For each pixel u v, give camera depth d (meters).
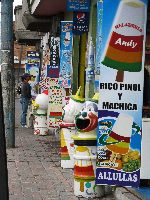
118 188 8.00
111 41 7.02
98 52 7.86
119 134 7.11
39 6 14.13
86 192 8.00
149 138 7.19
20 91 19.48
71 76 13.30
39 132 15.40
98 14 7.89
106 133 7.10
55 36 15.54
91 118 7.91
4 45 12.38
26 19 16.97
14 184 8.82
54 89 13.40
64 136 10.10
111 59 7.02
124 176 7.15
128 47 7.01
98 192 8.02
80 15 11.77
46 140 14.18
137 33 7.02
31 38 22.41
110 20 7.00
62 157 10.16
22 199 7.91
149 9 7.77
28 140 14.14
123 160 7.14
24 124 18.31
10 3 12.30
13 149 12.45
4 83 12.41
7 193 4.21
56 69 14.56
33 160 11.02
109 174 7.15
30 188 8.57
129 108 7.06
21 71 40.47
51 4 13.70
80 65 13.28
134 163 7.15
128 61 7.02
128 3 6.99
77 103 9.78
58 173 9.73
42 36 22.14
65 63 13.32
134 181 7.16
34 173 9.70
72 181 9.09
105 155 7.13
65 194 8.23
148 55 7.89
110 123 7.08
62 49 13.32
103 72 7.03
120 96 7.05
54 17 15.88
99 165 7.14
